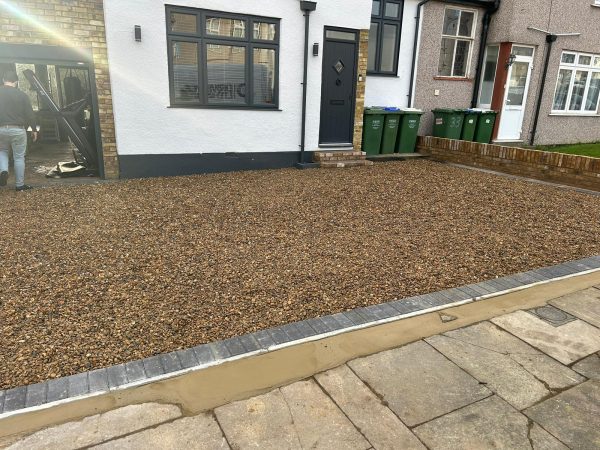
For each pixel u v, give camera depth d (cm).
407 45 1091
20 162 667
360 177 828
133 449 212
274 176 818
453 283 396
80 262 416
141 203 619
